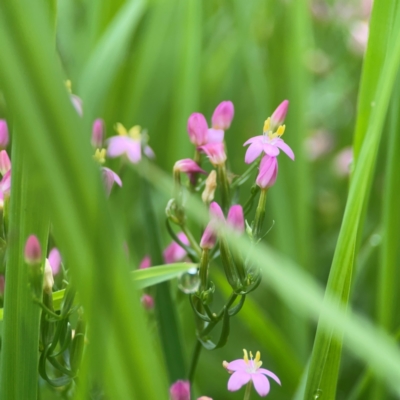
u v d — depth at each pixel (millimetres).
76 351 417
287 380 485
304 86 551
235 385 417
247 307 474
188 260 462
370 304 535
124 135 466
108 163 490
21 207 407
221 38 673
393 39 421
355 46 667
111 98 549
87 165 354
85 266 369
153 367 385
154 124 600
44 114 344
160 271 424
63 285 430
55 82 342
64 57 511
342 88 701
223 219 419
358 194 415
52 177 352
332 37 715
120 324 382
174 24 633
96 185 357
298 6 554
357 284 535
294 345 518
